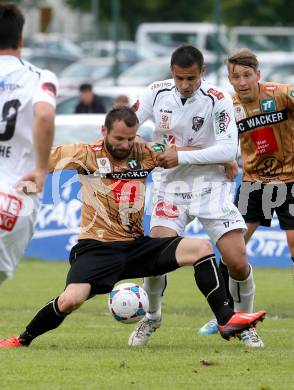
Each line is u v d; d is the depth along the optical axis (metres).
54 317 23.97
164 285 25.66
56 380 20.42
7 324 29.97
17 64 20.83
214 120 25.62
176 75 25.14
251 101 29.58
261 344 25.58
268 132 29.69
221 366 22.28
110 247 24.06
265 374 21.41
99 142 24.56
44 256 51.50
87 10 134.62
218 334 28.31
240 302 27.25
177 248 24.09
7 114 20.56
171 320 31.75
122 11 133.00
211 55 102.69
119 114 23.73
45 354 23.59
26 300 36.72
